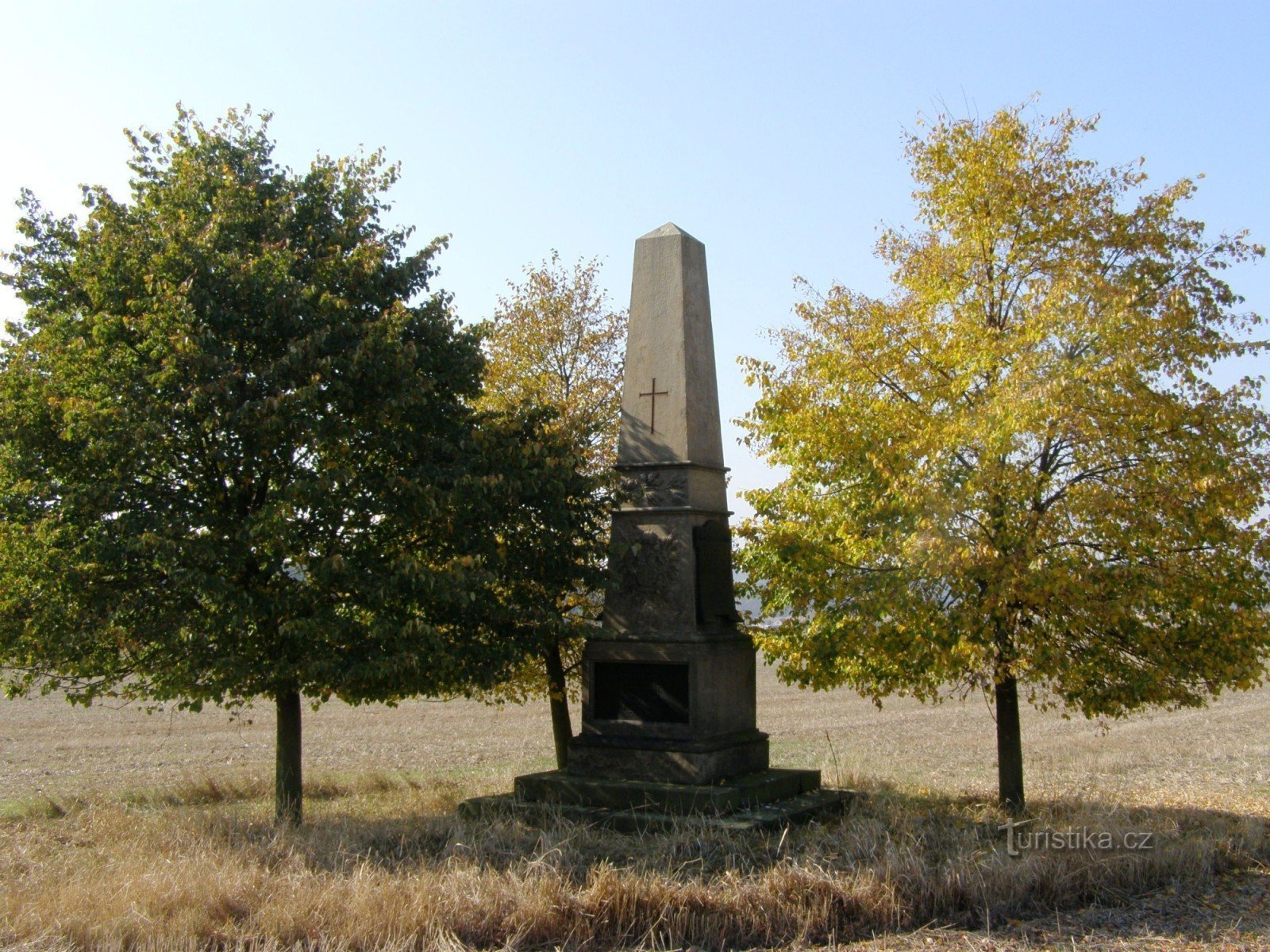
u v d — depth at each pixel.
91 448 11.75
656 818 12.31
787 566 13.95
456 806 14.49
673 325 14.75
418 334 14.30
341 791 17.00
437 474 13.11
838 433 13.62
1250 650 12.41
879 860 9.78
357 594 13.12
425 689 13.59
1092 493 12.02
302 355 12.66
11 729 27.47
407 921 8.10
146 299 12.34
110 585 12.49
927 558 11.95
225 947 7.76
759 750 14.45
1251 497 12.05
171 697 13.13
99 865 10.19
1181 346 12.38
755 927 8.67
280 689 13.19
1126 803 14.40
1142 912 9.44
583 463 15.26
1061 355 12.49
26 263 13.44
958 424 12.34
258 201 14.07
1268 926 9.00
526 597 14.22
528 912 8.36
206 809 14.22
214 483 13.23
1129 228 13.61
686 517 14.14
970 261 13.92
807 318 14.59
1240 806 14.66
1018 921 9.20
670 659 13.67
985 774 18.39
